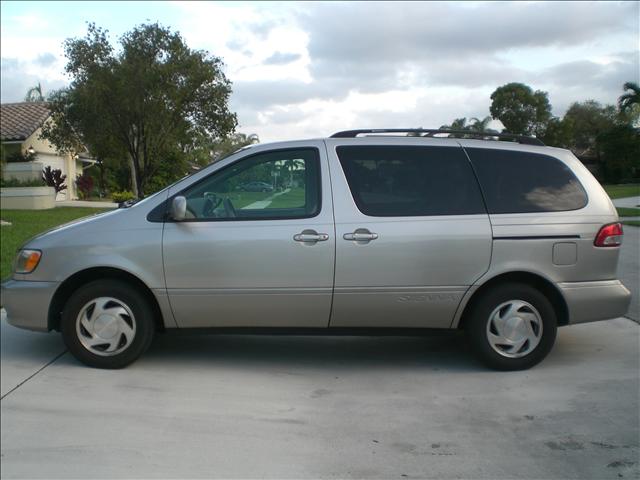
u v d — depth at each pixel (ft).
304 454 11.76
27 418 13.37
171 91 70.08
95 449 12.05
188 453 11.85
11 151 88.89
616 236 15.83
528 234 15.38
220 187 15.92
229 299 15.48
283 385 15.17
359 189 15.58
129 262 15.51
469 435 12.41
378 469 11.20
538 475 10.88
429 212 15.42
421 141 16.11
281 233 15.25
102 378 15.58
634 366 16.07
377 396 14.44
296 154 16.01
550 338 15.65
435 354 17.48
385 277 15.24
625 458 11.39
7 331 19.81
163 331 16.47
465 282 15.34
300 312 15.51
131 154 75.41
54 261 15.78
